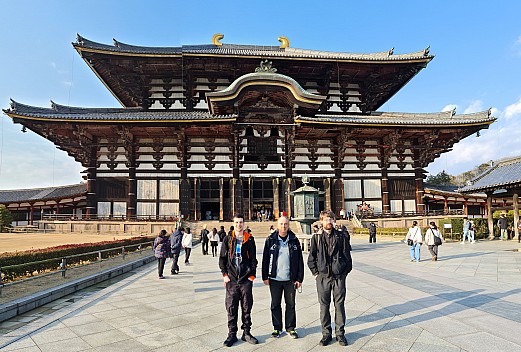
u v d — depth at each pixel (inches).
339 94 2004.2
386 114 1952.5
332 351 238.5
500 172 1131.3
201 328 300.8
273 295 272.2
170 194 1718.8
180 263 794.2
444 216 1641.2
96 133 1692.9
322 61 1815.9
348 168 1860.2
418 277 506.0
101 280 581.6
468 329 272.4
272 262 271.4
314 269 261.0
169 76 1878.7
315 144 1831.9
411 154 1902.1
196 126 1643.7
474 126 1718.8
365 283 463.2
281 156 1795.0
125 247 863.7
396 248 983.6
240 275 268.1
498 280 474.6
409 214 1802.4
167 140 1756.9
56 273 579.8
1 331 311.1
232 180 1737.2
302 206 859.4
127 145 1672.0
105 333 290.7
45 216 1670.8
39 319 338.6
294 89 1648.6
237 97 1635.1
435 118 1870.1
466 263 642.8
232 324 262.5
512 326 278.4
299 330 287.6
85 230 1566.2
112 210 1694.1
